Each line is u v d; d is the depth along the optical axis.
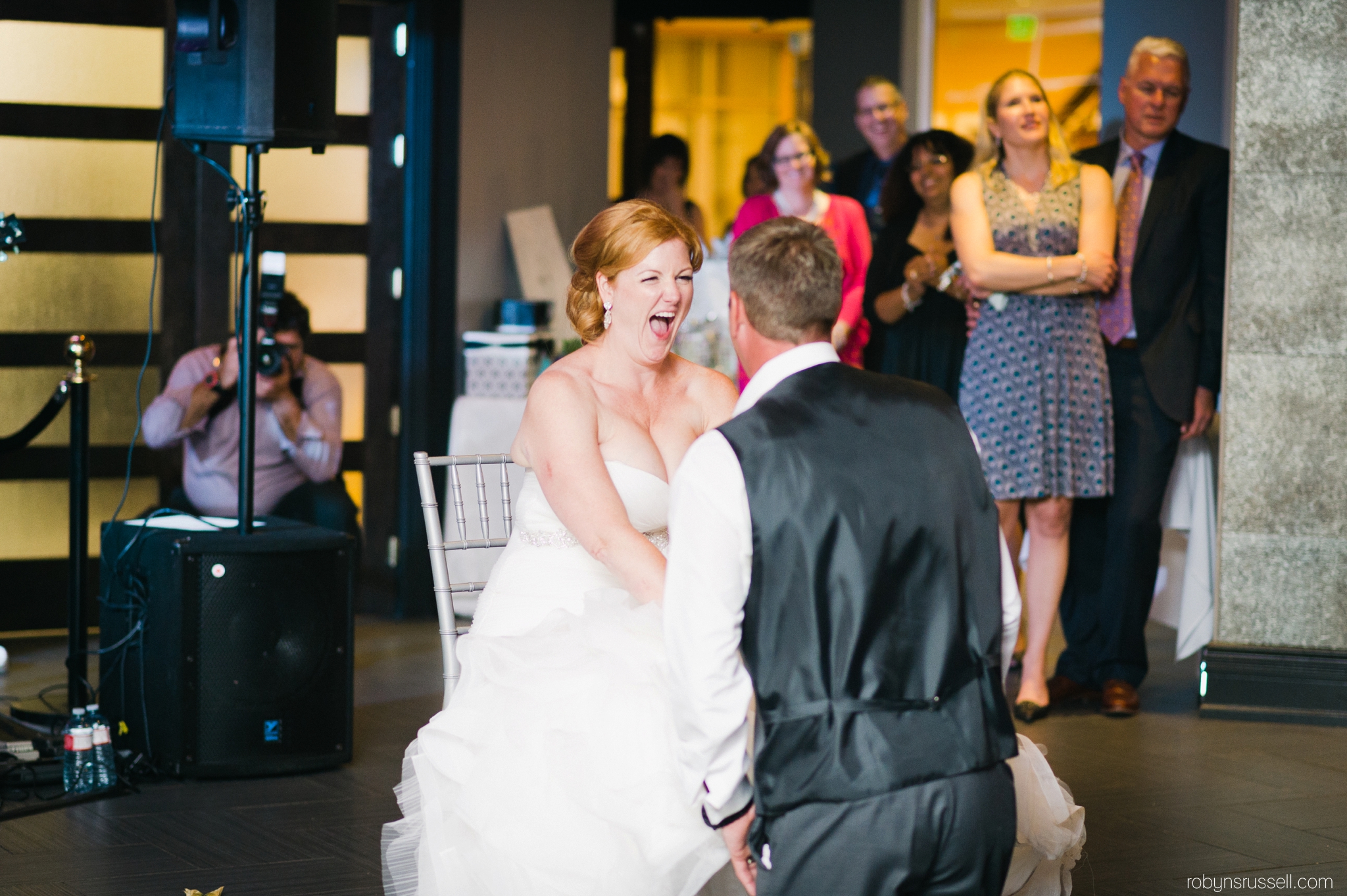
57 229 5.56
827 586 1.93
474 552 5.90
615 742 2.26
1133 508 4.67
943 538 1.98
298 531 3.95
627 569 2.41
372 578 6.17
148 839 3.36
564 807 2.29
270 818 3.52
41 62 5.50
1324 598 4.60
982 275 4.36
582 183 6.60
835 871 1.90
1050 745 4.27
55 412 4.17
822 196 5.30
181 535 3.82
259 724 3.82
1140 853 3.30
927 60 7.17
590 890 2.24
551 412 2.55
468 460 2.88
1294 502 4.59
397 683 4.96
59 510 5.65
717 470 1.96
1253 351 4.57
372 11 5.99
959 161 5.14
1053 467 4.41
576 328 2.71
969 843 1.92
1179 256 4.68
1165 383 4.64
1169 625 5.64
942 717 1.94
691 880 2.17
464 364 6.09
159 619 3.80
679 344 5.64
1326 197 4.50
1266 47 4.50
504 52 6.18
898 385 2.09
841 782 1.89
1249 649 4.61
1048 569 4.55
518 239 6.20
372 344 6.09
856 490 1.95
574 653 2.38
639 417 2.66
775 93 11.92
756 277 2.09
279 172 5.89
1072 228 4.42
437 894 2.41
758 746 1.96
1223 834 3.45
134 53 5.63
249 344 3.87
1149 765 4.05
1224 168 4.70
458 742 2.45
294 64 3.82
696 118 11.91
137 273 5.69
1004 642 2.12
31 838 3.35
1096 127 7.02
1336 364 4.53
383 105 6.02
